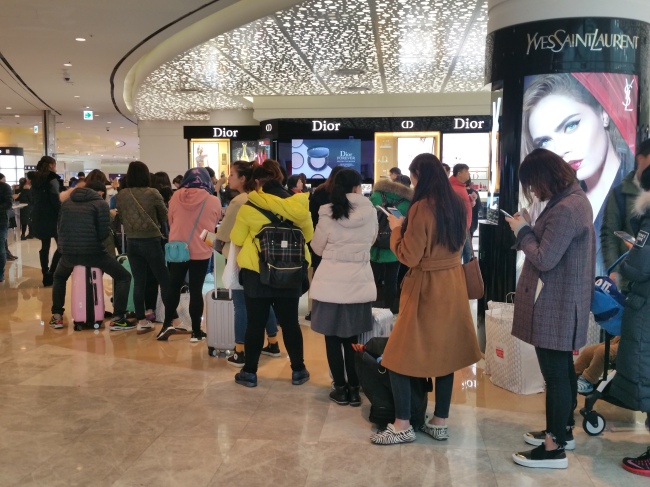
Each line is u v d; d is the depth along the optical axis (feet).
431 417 12.47
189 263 18.37
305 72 37.40
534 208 15.83
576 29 15.28
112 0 24.48
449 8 23.53
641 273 10.28
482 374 15.76
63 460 10.89
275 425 12.44
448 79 40.32
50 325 20.75
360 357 12.27
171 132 64.34
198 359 17.04
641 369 10.49
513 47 15.88
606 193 15.79
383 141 48.67
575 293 10.14
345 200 13.08
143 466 10.66
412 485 9.96
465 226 11.21
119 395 14.19
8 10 26.07
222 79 39.99
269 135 49.85
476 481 10.09
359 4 22.99
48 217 28.04
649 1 15.85
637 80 15.67
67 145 113.19
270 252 13.67
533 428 12.21
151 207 19.34
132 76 47.14
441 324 11.07
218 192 26.78
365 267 13.30
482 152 47.52
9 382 15.12
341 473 10.38
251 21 25.38
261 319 14.51
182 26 28.60
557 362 10.41
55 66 38.70
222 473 10.39
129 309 21.83
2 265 29.68
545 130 15.71
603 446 11.48
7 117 70.23
